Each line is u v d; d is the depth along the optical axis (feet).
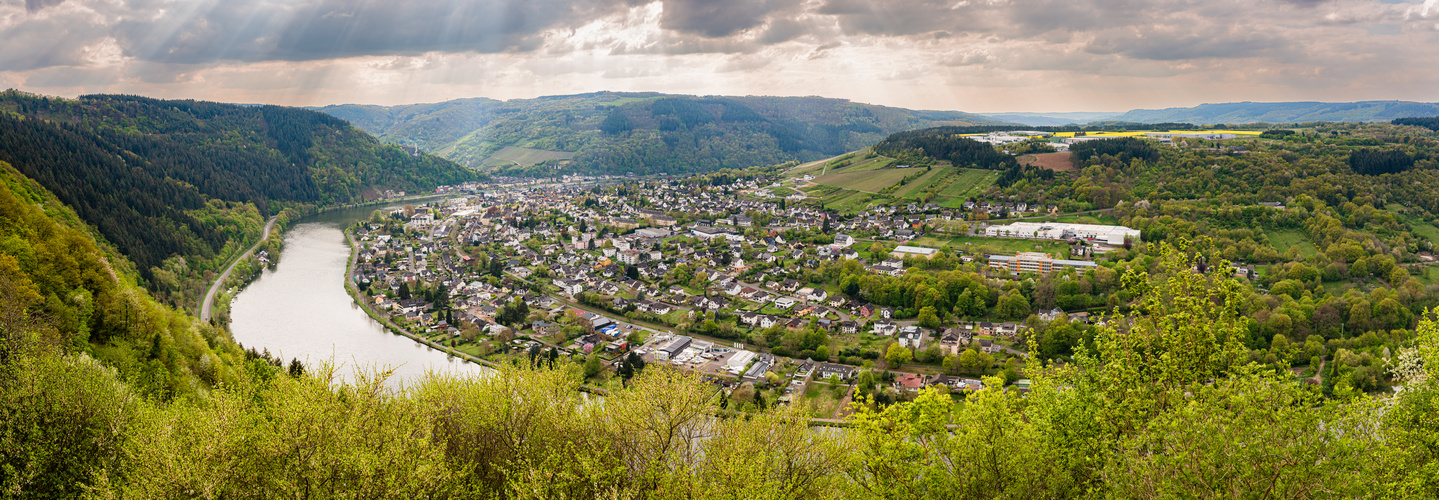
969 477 120.98
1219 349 120.47
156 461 114.93
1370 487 92.12
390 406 128.16
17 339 174.60
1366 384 351.87
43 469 134.21
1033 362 145.07
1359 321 449.48
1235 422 97.81
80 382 151.94
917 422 131.95
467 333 520.42
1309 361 414.82
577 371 408.05
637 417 132.57
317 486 108.68
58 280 298.15
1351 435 95.40
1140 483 103.09
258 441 114.21
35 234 327.06
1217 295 123.85
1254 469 94.22
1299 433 93.91
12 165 606.55
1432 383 115.96
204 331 384.47
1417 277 567.18
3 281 231.71
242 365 329.72
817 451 135.95
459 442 144.56
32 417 139.33
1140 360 128.57
